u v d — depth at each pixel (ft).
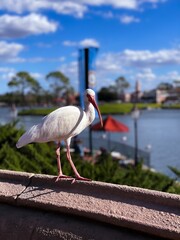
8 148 5.69
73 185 3.00
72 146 18.20
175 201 2.55
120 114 100.01
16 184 3.27
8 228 3.01
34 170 5.18
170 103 144.87
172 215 2.50
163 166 22.06
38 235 2.86
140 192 2.69
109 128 19.34
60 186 3.07
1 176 3.42
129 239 2.53
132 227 2.54
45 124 3.05
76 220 2.81
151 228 2.46
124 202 2.71
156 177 6.54
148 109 134.62
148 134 48.57
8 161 5.14
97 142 24.32
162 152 29.68
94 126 19.84
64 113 3.07
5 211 3.11
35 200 3.01
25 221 2.97
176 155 27.40
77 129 3.13
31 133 3.08
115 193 2.79
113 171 5.95
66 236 2.74
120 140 40.06
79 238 2.68
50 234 2.81
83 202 2.83
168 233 2.40
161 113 115.96
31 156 5.81
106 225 2.68
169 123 71.15
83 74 11.73
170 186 5.14
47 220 2.89
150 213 2.56
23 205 3.08
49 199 2.97
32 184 3.21
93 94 3.27
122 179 5.63
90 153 15.58
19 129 7.06
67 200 2.90
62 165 5.95
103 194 2.84
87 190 2.92
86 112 3.27
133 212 2.61
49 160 6.22
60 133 3.05
